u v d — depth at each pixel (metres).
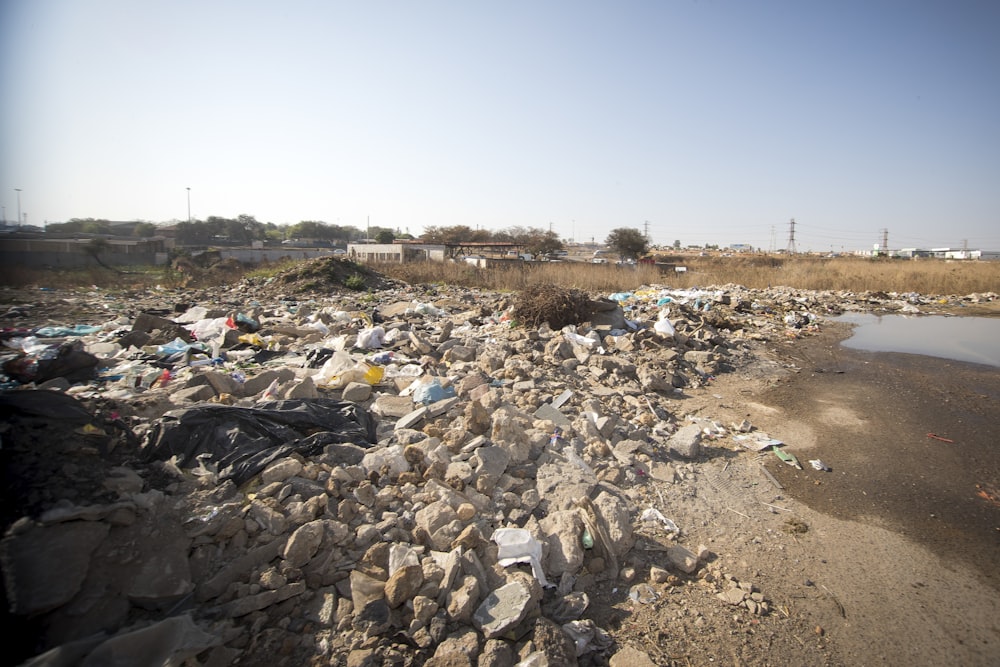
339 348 8.11
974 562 3.84
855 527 4.28
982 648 3.05
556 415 5.76
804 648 3.05
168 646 2.46
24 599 2.37
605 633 3.10
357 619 2.84
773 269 27.62
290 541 3.11
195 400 4.71
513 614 2.93
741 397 7.62
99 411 3.72
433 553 3.34
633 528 4.13
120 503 2.91
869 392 7.90
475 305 15.31
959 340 12.13
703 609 3.35
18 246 27.31
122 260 31.17
